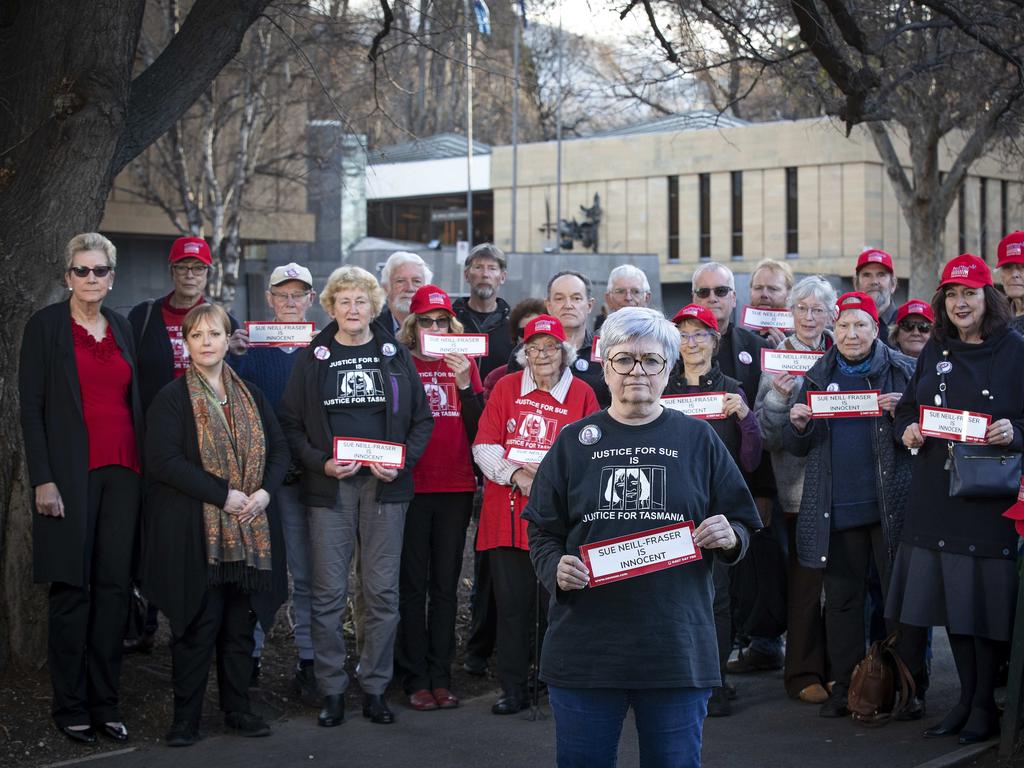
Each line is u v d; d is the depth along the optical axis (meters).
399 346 7.04
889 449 6.80
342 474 6.67
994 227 51.59
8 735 6.25
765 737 6.52
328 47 17.34
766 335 8.89
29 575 6.90
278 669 7.77
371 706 6.90
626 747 6.41
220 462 6.38
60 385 6.29
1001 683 7.37
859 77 9.44
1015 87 11.57
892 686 6.66
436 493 7.32
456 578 7.40
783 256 52.06
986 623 6.13
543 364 6.88
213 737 6.53
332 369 6.90
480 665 7.93
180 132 27.11
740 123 52.78
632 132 57.56
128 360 6.54
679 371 7.07
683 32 10.28
